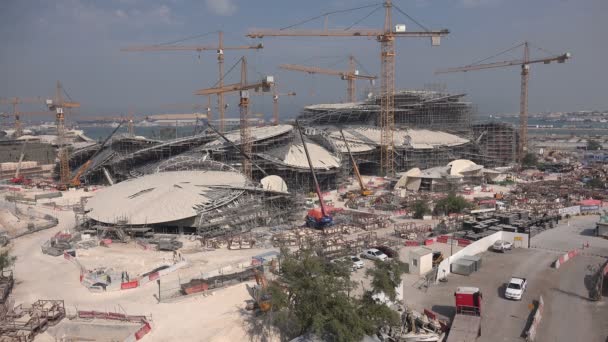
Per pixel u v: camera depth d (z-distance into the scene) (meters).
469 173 179.00
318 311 51.44
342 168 188.50
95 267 85.69
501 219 112.25
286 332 58.59
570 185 172.12
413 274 78.06
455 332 55.03
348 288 55.31
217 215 113.12
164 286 74.06
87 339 60.28
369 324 52.09
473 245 88.44
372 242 97.81
